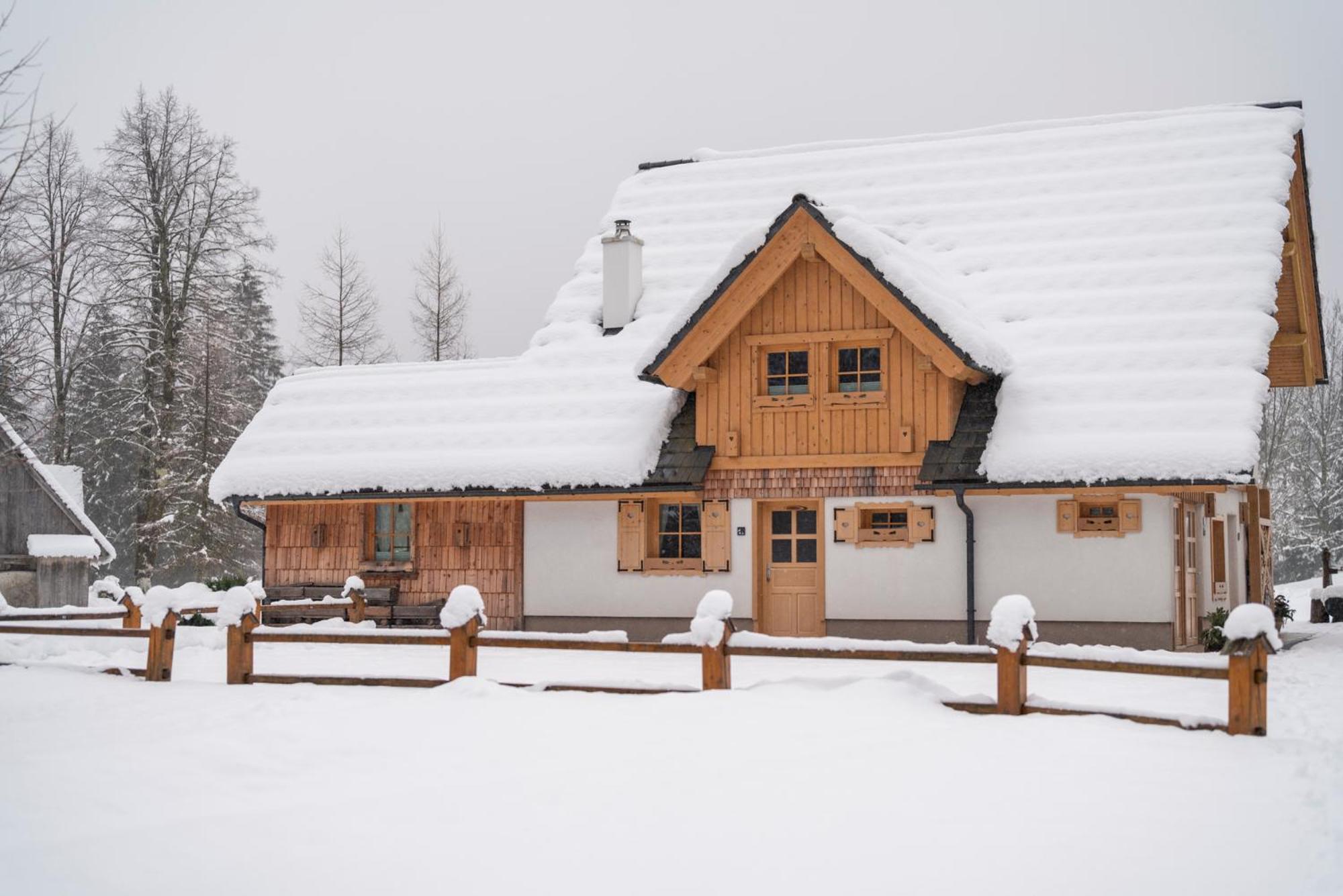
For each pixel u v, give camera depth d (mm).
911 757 8773
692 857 6523
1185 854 6566
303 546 23469
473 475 21391
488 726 10031
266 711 11047
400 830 7066
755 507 20469
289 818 7328
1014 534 19062
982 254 21906
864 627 19812
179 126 36688
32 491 30000
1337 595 30859
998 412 19281
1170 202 21594
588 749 9117
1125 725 9992
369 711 10875
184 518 37000
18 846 6820
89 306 35500
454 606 12578
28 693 12836
